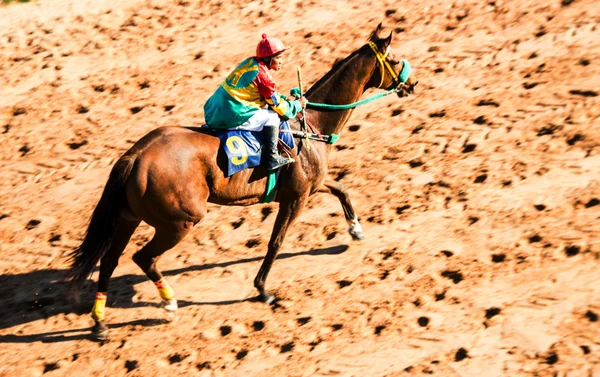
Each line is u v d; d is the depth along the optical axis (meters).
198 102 16.72
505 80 15.52
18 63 19.42
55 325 11.08
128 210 9.84
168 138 9.80
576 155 12.98
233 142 10.02
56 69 18.97
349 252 11.88
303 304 10.88
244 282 11.57
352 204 13.08
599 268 10.40
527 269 10.68
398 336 9.94
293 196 10.76
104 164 15.26
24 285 12.11
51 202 14.35
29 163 15.70
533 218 11.75
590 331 9.36
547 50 16.14
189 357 10.14
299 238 12.45
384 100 15.98
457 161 13.58
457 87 15.72
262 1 20.80
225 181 10.09
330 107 10.89
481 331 9.74
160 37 19.77
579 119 13.80
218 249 12.48
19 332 10.98
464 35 17.50
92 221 9.69
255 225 12.97
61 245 13.08
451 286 10.69
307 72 17.06
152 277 10.53
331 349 9.91
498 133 14.03
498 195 12.45
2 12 22.19
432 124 14.75
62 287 11.95
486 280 10.64
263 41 9.80
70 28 20.73
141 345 10.48
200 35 19.62
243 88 9.80
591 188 12.09
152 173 9.54
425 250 11.54
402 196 13.02
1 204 14.51
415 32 18.00
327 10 19.80
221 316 10.88
